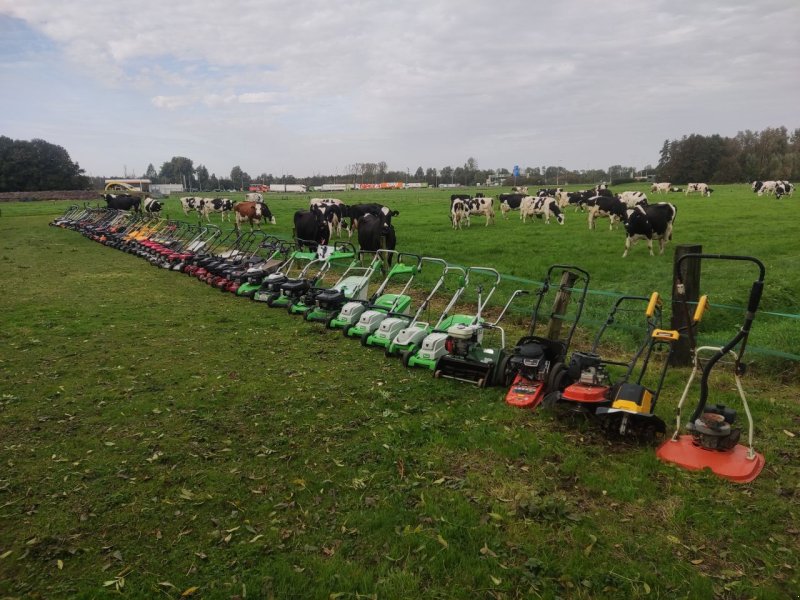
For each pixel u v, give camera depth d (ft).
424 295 40.91
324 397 21.79
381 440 18.01
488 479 15.61
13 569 12.23
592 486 15.10
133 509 14.44
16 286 45.55
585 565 11.95
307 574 11.87
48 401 21.42
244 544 12.94
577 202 140.36
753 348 22.71
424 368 25.07
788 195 179.32
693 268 23.73
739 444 17.19
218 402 21.35
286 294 36.50
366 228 51.47
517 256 56.39
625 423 16.81
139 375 24.36
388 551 12.56
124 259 61.87
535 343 22.34
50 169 325.42
